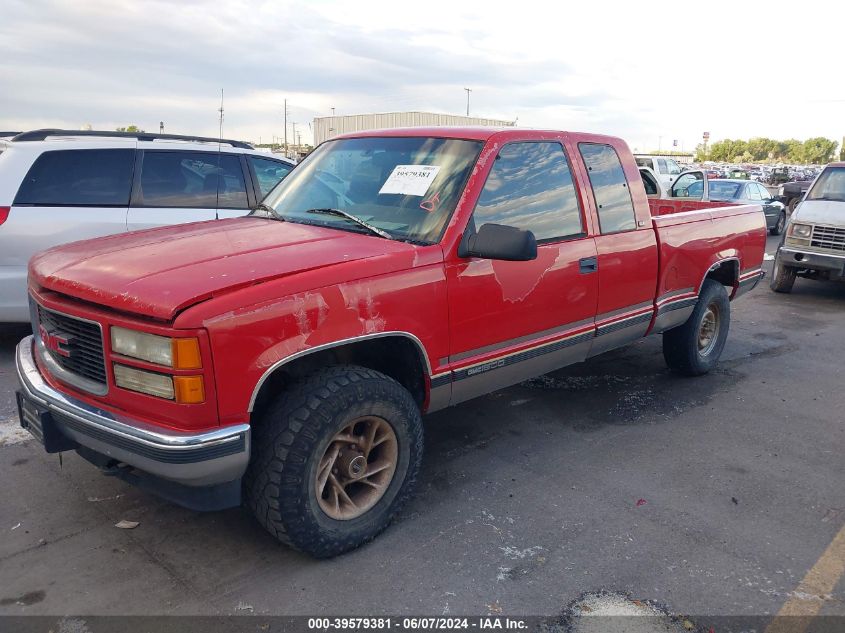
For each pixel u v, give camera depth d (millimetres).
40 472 3846
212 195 6422
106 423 2697
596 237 4230
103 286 2766
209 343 2543
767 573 3074
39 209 5590
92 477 3807
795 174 51312
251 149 7000
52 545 3150
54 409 2891
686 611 2801
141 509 3492
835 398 5430
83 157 5844
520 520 3482
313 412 2846
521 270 3693
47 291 3100
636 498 3742
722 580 3012
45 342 3152
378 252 3145
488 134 3752
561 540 3305
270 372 2719
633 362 6289
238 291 2658
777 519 3551
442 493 3754
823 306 9039
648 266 4660
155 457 2596
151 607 2738
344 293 2920
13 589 2830
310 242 3230
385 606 2785
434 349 3340
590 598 2865
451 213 3430
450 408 5043
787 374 6027
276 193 4270
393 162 3863
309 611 2742
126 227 5918
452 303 3367
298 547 2957
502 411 5008
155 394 2613
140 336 2611
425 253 3252
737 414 5043
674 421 4887
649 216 4715
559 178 4055
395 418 3176
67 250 3359
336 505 3072
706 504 3693
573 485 3879
